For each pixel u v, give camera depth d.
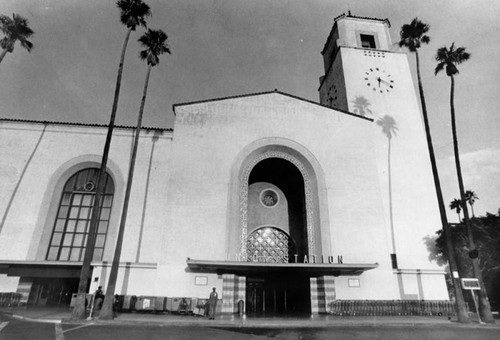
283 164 25.45
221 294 19.77
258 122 24.98
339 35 36.69
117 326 13.40
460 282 17.58
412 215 26.80
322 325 14.73
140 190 23.97
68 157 24.45
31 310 18.47
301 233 25.17
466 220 18.23
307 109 25.95
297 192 26.59
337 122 25.73
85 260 15.16
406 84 32.84
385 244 22.20
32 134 24.77
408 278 22.34
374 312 19.91
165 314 18.23
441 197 18.55
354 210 23.03
